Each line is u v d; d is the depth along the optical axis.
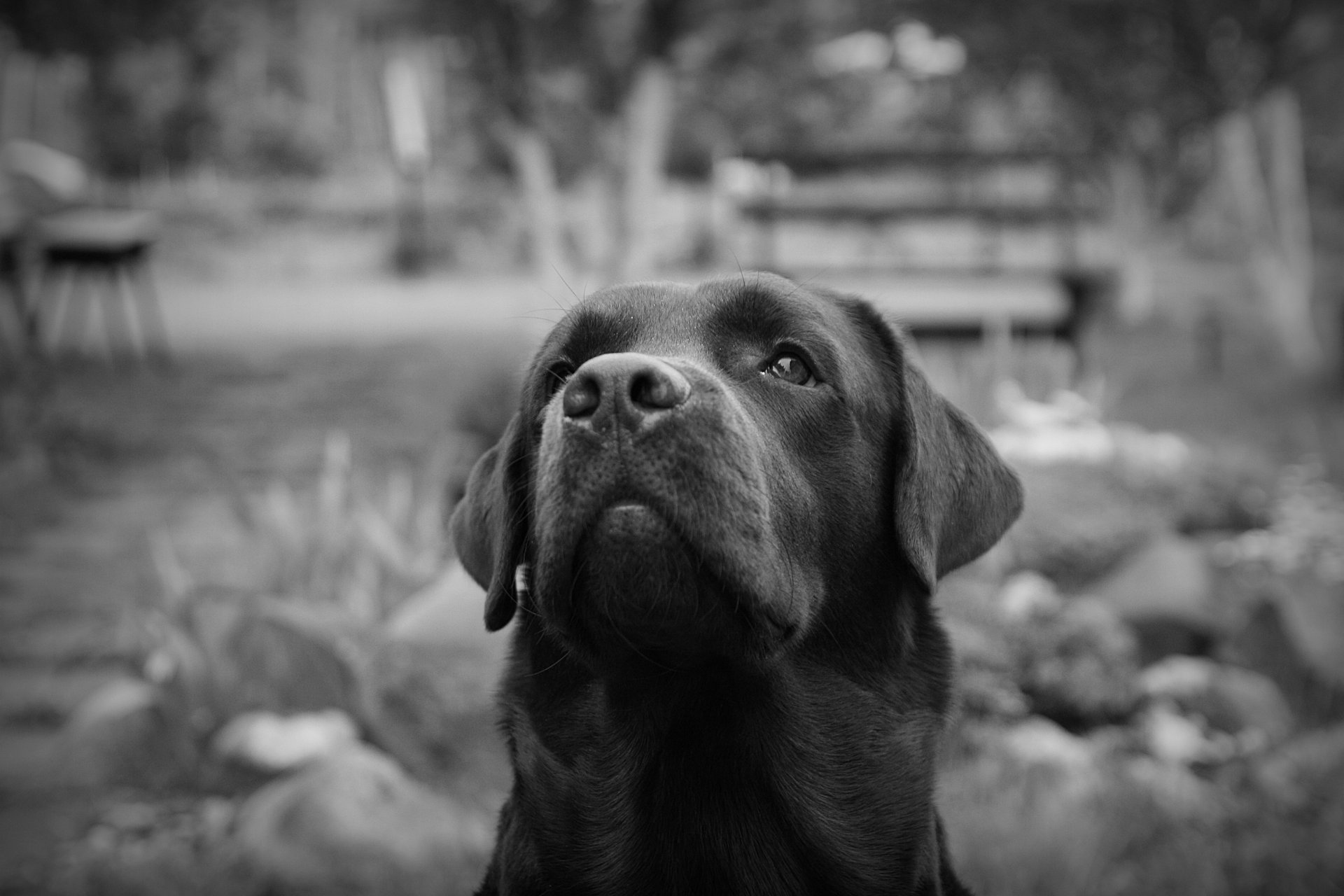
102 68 26.28
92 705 6.20
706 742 2.68
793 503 2.62
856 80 19.12
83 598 8.30
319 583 6.72
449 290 30.72
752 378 2.70
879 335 3.06
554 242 16.58
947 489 2.93
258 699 5.93
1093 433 8.34
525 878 2.77
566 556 2.41
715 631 2.46
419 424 13.02
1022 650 5.76
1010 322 11.89
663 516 2.35
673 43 15.41
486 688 5.41
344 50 36.75
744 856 2.70
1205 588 7.08
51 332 20.11
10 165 30.56
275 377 16.56
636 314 2.78
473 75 16.58
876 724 2.77
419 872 4.71
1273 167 18.22
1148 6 16.48
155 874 4.78
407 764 5.38
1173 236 33.06
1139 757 5.60
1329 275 29.97
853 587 2.79
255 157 38.12
